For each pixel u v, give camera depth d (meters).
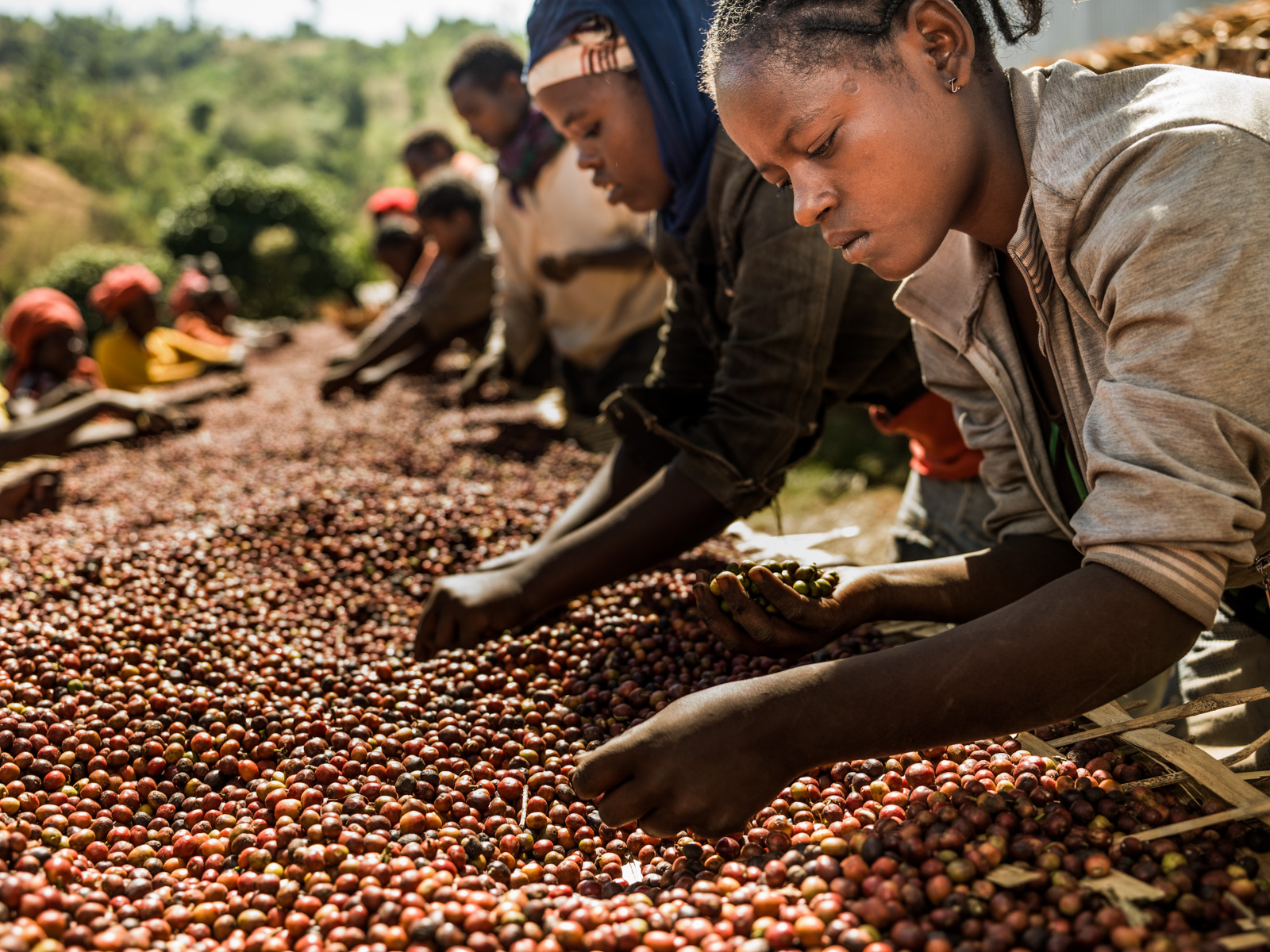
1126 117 1.10
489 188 5.59
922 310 1.52
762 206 1.74
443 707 1.73
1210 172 1.01
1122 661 1.04
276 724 1.64
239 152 70.75
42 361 5.59
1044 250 1.21
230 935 1.15
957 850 1.14
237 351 7.84
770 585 1.31
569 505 2.82
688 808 1.07
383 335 5.38
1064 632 1.05
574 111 1.85
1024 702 1.05
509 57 3.68
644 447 2.07
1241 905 1.04
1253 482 1.04
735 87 1.14
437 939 1.07
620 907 1.13
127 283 6.93
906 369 2.07
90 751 1.55
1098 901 1.05
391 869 1.20
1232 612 1.54
